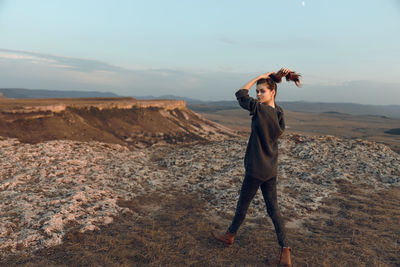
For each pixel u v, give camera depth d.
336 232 4.13
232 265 3.09
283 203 5.30
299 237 3.95
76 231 3.97
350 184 6.49
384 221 4.45
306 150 8.99
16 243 3.50
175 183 6.88
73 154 8.91
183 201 5.66
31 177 6.52
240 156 9.05
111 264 3.06
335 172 7.16
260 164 2.72
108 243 3.61
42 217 4.29
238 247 3.56
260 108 2.65
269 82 2.76
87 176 6.91
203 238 3.84
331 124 197.50
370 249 3.50
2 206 4.68
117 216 4.71
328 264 3.12
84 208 4.87
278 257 3.12
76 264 3.06
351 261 3.19
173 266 3.04
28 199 5.05
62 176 6.69
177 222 4.49
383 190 6.14
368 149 9.04
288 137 10.66
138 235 3.91
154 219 4.65
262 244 3.66
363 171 7.29
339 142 9.87
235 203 5.33
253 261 3.19
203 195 6.01
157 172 7.80
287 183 6.53
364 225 4.34
